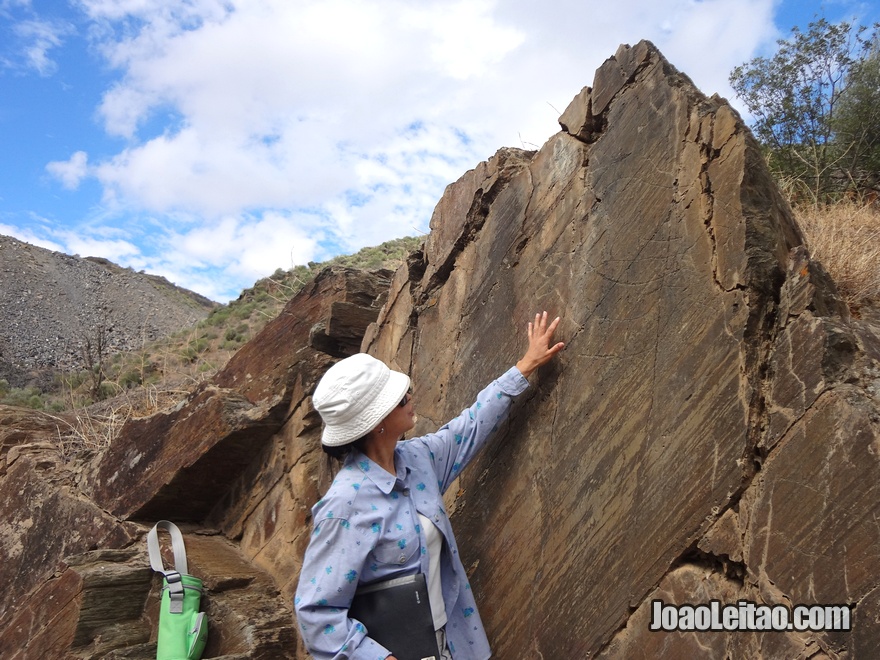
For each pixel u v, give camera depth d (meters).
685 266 2.47
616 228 2.77
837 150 7.04
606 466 2.58
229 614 4.16
